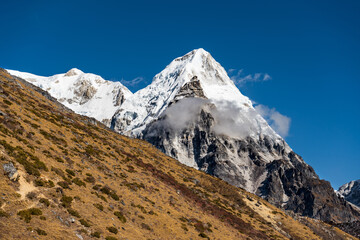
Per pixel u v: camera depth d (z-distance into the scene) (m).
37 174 44.56
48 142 61.88
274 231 93.31
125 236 44.03
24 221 34.84
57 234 35.69
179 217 64.44
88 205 46.34
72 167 56.50
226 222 79.25
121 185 62.72
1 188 37.41
